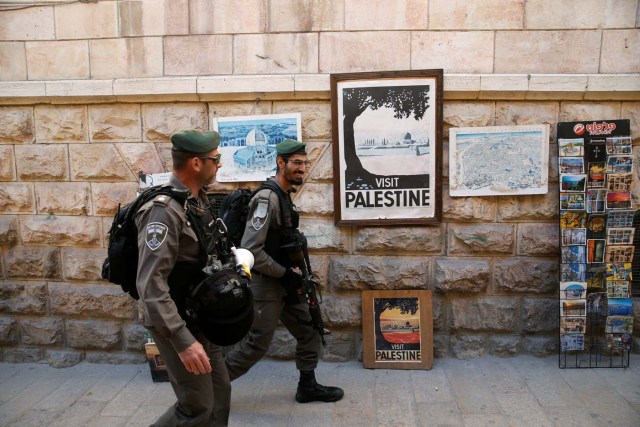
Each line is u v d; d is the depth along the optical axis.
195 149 2.27
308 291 3.18
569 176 3.82
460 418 3.19
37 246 4.27
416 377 3.78
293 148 3.07
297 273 3.14
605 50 3.78
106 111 4.07
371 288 4.03
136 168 4.10
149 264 2.07
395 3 3.81
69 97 4.03
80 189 4.17
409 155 3.90
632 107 3.81
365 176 3.94
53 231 4.21
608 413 3.21
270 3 3.88
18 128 4.14
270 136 3.97
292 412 3.31
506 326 4.05
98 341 4.24
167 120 4.04
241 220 3.13
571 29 3.77
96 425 3.24
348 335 4.11
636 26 3.73
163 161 4.09
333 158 3.93
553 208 3.93
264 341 3.20
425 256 4.04
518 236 3.99
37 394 3.70
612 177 3.79
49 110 4.12
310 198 4.04
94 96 4.01
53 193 4.20
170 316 2.09
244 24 3.91
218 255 2.42
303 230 4.07
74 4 4.00
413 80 3.81
